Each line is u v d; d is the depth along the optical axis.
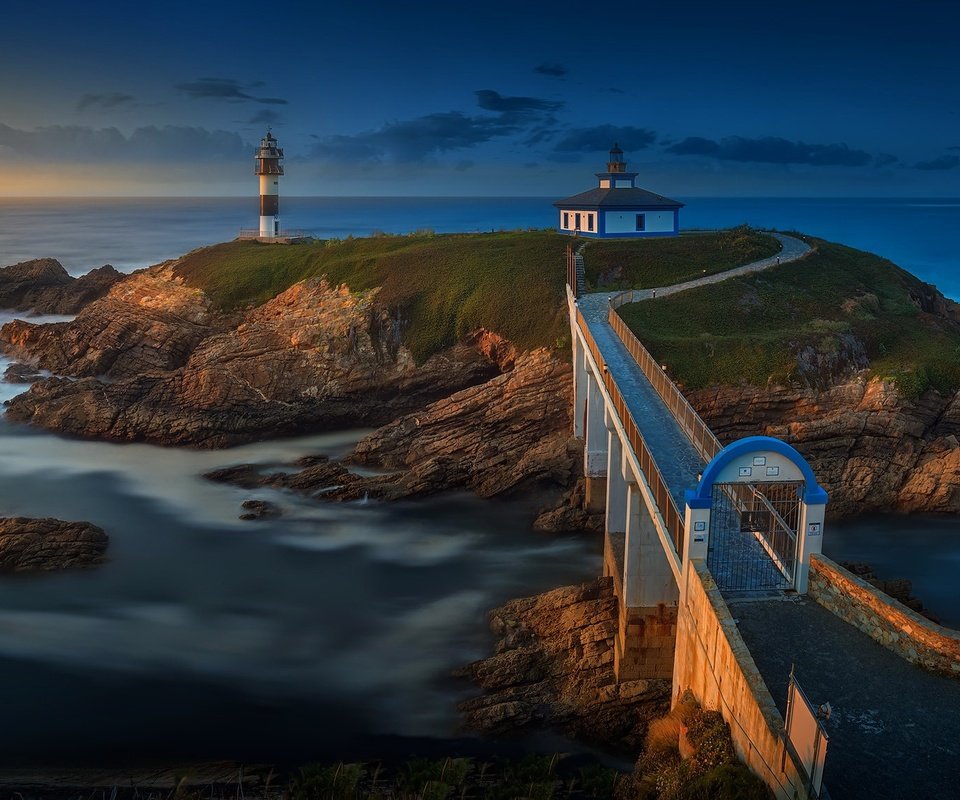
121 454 51.09
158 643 31.03
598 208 69.44
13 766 23.94
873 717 15.24
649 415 28.73
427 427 49.25
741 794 14.43
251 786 23.03
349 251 72.75
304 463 49.03
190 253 81.00
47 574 35.97
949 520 41.88
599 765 23.44
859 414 44.62
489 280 61.03
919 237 191.25
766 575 19.88
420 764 22.52
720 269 61.62
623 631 27.27
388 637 31.41
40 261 95.19
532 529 40.91
